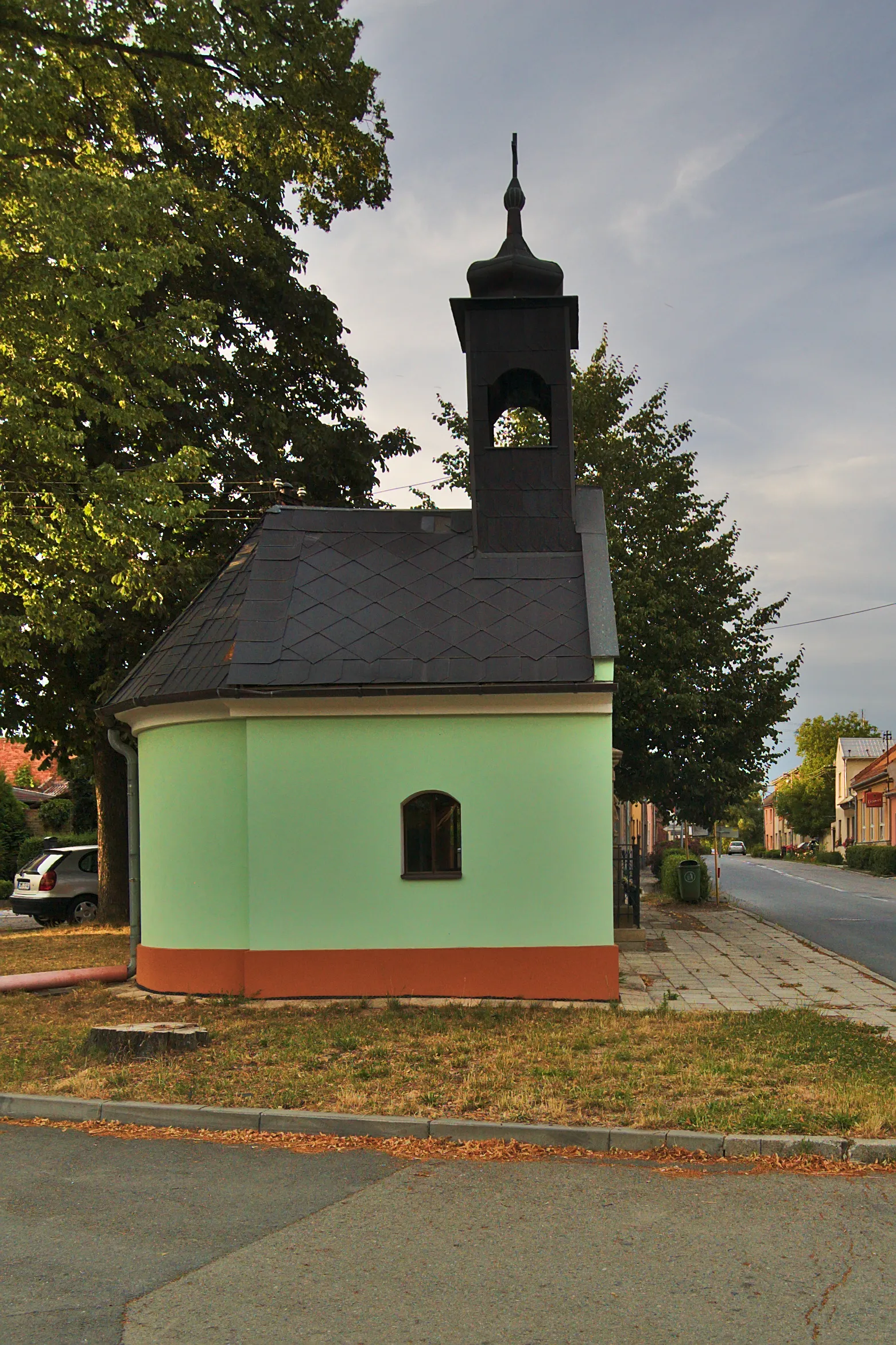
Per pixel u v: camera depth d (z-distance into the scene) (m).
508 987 11.93
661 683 21.17
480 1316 4.36
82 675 18.34
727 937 18.34
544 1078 8.10
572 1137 6.77
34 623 13.29
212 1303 4.48
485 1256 4.99
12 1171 6.41
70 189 11.54
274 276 19.52
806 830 77.81
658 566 22.73
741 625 23.38
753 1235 5.22
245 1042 9.62
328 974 12.05
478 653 12.38
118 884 20.64
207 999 12.16
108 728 14.41
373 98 16.44
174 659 13.38
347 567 13.70
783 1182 6.03
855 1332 4.20
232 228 17.73
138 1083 8.18
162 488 12.94
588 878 12.00
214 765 12.59
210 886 12.50
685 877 25.23
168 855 12.89
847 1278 4.70
